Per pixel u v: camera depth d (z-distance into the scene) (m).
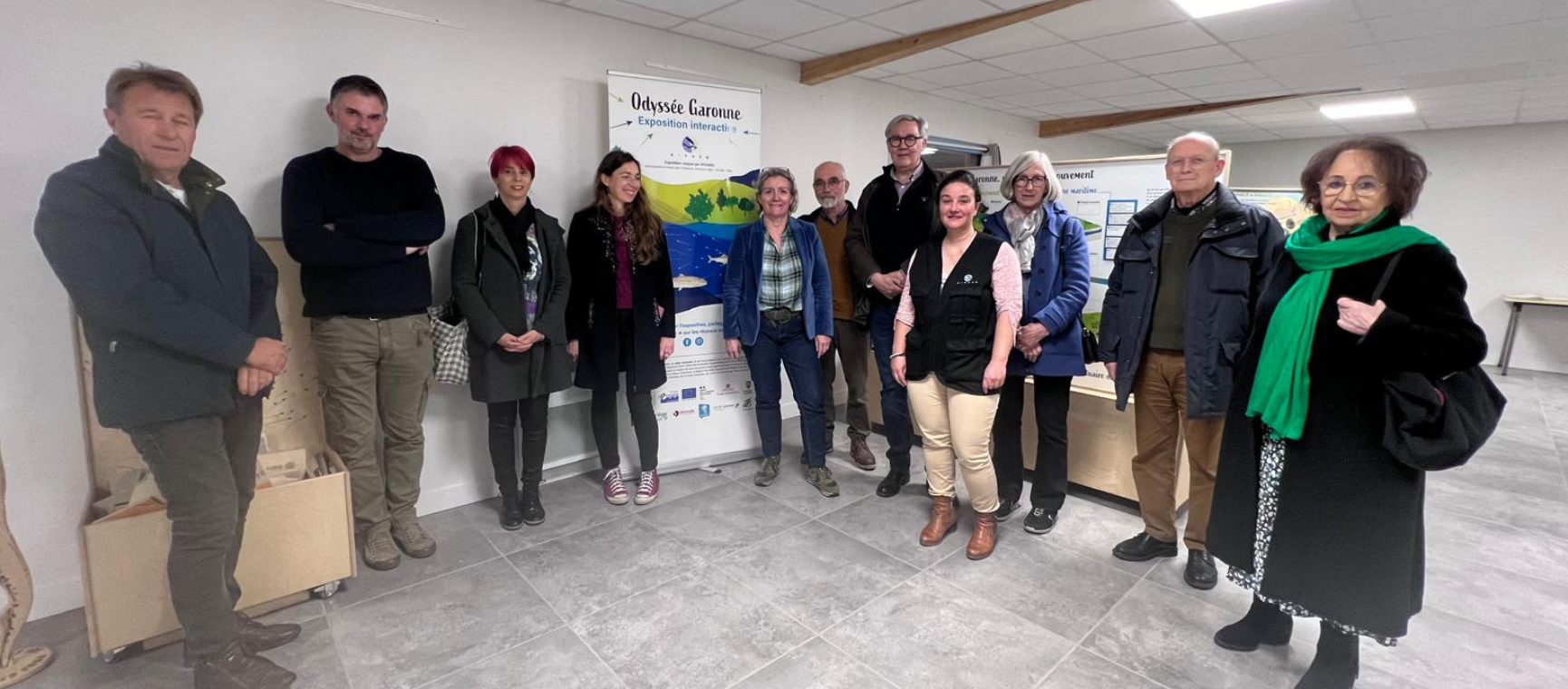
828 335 3.07
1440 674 1.84
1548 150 6.58
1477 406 1.37
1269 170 8.48
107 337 1.43
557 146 3.07
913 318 2.47
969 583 2.30
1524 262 6.79
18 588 1.75
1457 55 4.14
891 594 2.23
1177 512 2.95
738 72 3.82
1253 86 5.06
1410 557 1.49
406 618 2.08
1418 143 7.32
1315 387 1.54
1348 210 1.48
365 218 2.14
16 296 1.97
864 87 4.68
